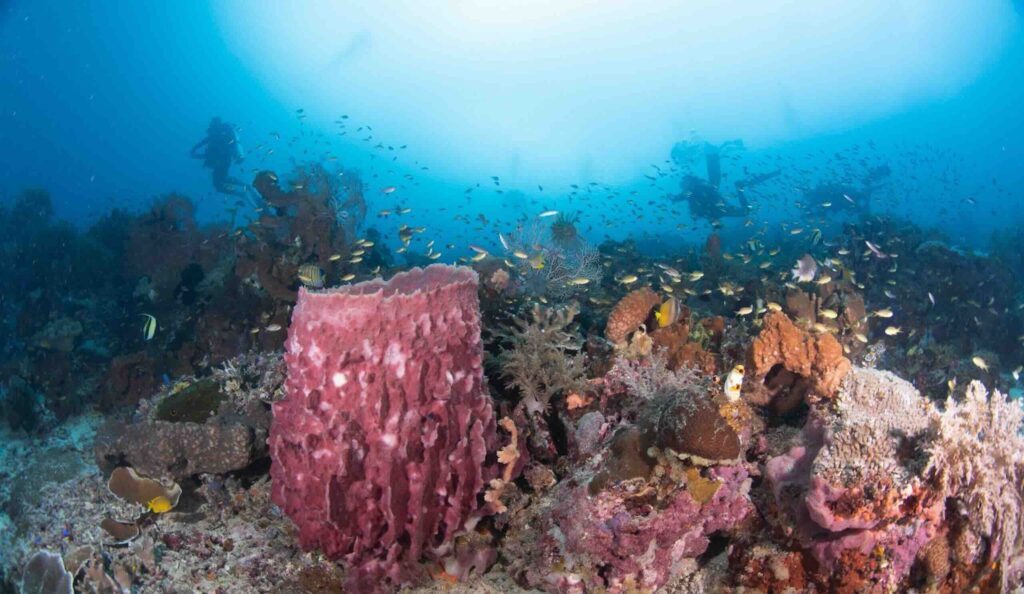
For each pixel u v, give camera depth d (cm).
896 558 322
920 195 5503
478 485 369
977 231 3484
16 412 801
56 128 8806
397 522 344
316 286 816
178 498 463
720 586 366
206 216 4800
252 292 952
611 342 559
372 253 1309
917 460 325
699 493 344
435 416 347
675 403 345
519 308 633
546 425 484
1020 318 1119
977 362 685
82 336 982
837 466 323
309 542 355
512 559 388
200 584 391
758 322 681
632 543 341
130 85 8931
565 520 364
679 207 4872
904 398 383
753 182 2488
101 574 403
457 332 358
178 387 598
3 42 7312
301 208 1019
